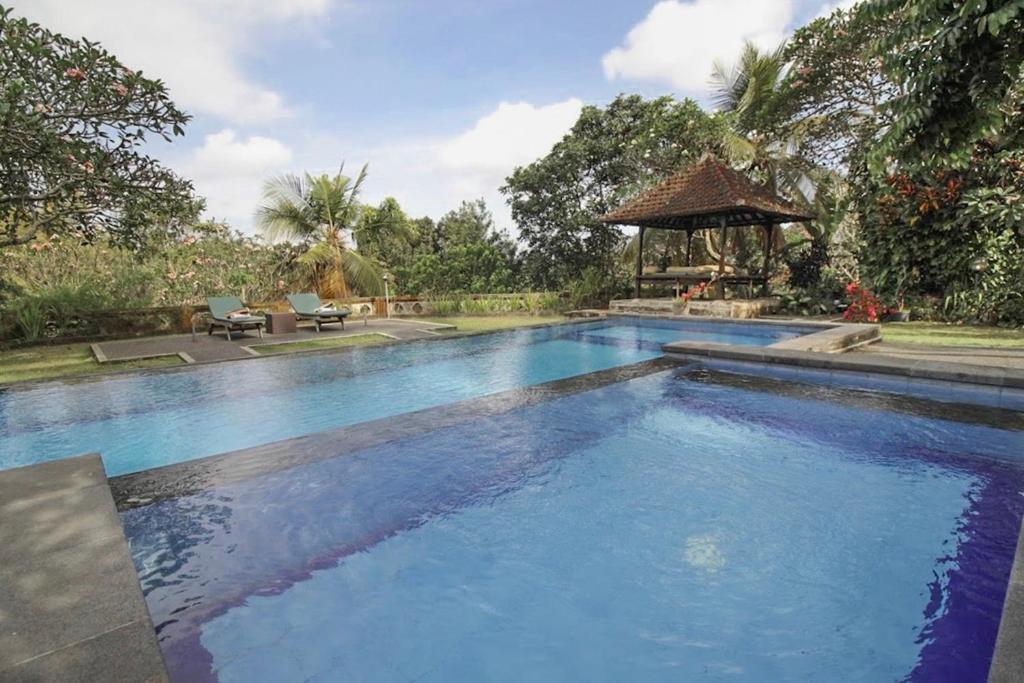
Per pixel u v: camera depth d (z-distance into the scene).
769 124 16.66
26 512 2.49
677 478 3.71
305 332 11.73
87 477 2.93
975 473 3.65
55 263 12.76
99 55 7.86
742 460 4.00
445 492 3.48
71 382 6.75
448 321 14.52
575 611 2.39
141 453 4.60
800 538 2.93
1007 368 5.51
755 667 2.04
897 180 11.12
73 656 1.54
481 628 2.29
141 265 13.41
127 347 9.58
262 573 2.62
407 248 23.83
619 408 5.22
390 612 2.38
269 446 4.10
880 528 3.01
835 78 15.13
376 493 3.44
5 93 6.79
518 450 4.17
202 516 3.11
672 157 17.81
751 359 6.90
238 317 10.58
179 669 2.02
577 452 4.16
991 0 4.55
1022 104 8.48
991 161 9.78
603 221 15.81
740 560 2.75
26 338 10.21
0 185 7.96
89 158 8.18
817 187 16.28
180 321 11.92
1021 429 4.37
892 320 11.34
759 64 15.95
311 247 16.62
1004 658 1.46
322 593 2.49
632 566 2.71
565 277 19.06
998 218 9.73
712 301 13.48
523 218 19.48
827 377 6.25
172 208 9.60
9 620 1.71
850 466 3.85
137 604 1.79
